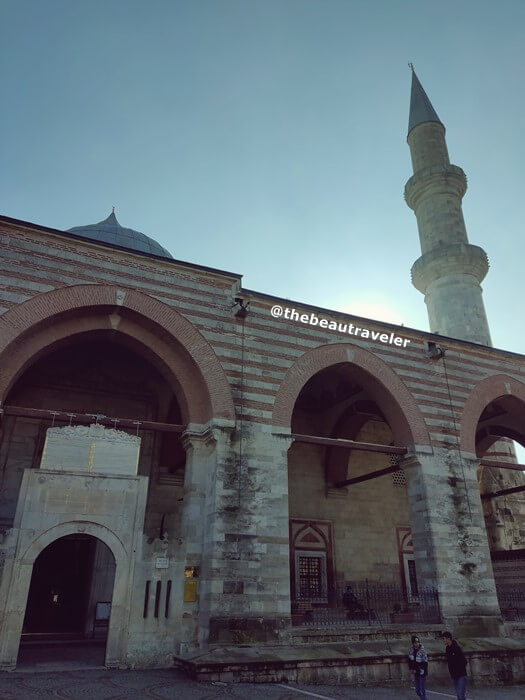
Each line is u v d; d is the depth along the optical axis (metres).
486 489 28.16
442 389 20.97
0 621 12.61
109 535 14.09
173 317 16.95
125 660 13.41
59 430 14.49
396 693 13.37
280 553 15.56
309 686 13.24
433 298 31.77
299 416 26.14
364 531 25.36
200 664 12.43
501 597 23.92
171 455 21.91
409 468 19.62
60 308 15.48
